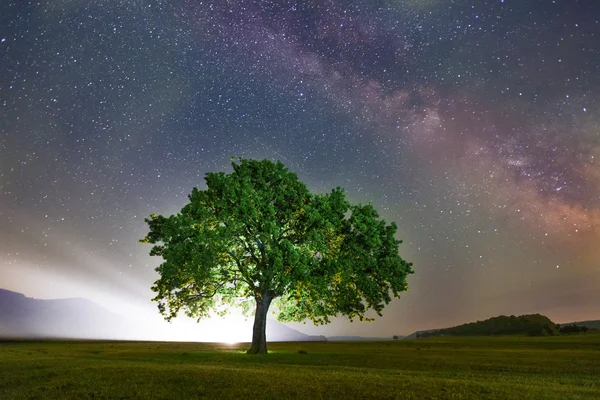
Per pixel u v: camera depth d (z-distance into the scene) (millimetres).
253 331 37812
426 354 40969
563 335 122375
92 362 27469
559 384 19438
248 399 14664
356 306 38406
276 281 34906
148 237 37781
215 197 36312
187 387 16609
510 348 56594
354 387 16797
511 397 15156
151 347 57125
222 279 37594
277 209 36875
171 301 38281
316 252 35875
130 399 14828
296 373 21375
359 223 37188
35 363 26312
